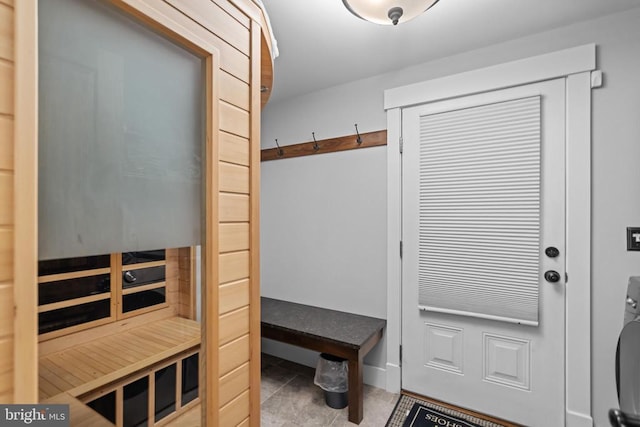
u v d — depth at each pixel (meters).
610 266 1.59
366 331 2.00
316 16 1.59
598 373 1.61
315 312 2.37
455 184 1.95
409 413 1.91
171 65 0.80
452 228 1.96
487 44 1.85
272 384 2.28
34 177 0.54
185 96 0.83
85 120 0.63
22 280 0.53
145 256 0.76
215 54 0.87
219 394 0.87
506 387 1.82
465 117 1.92
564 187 1.68
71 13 0.61
